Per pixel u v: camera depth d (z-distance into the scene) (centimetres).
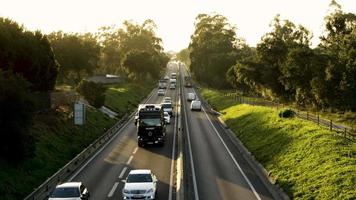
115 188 3095
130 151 4528
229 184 3206
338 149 3372
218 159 4125
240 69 7944
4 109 3206
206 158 4169
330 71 5125
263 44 7356
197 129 6144
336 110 5928
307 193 2753
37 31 5106
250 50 14825
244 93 10462
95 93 7062
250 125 5628
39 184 3228
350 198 2466
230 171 3631
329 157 3241
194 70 16450
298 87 6256
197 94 12544
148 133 4700
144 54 14512
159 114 4756
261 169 3688
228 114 7500
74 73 10750
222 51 14975
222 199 2825
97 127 5834
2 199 2719
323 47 6084
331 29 5906
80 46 9212
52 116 4888
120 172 3594
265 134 4788
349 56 4959
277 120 5094
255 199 2822
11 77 3331
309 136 3931
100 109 7144
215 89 13600
